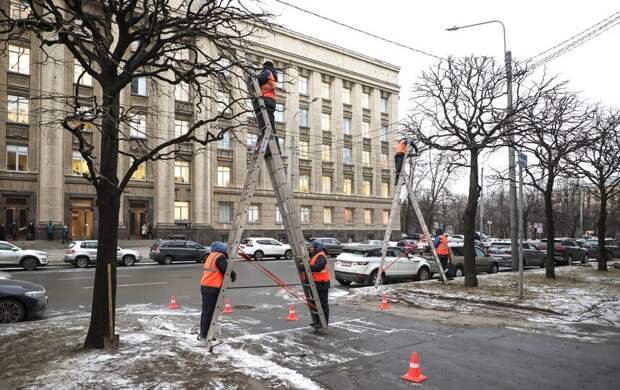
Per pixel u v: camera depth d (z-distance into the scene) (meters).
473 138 14.43
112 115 6.85
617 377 5.78
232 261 7.21
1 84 28.69
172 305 11.45
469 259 14.51
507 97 18.27
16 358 6.20
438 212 76.25
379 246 17.69
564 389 5.34
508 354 6.82
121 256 25.17
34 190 30.64
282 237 42.59
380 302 12.00
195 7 26.03
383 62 53.00
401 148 15.74
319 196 46.25
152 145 34.03
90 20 6.88
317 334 8.09
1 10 6.41
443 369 6.05
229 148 40.09
